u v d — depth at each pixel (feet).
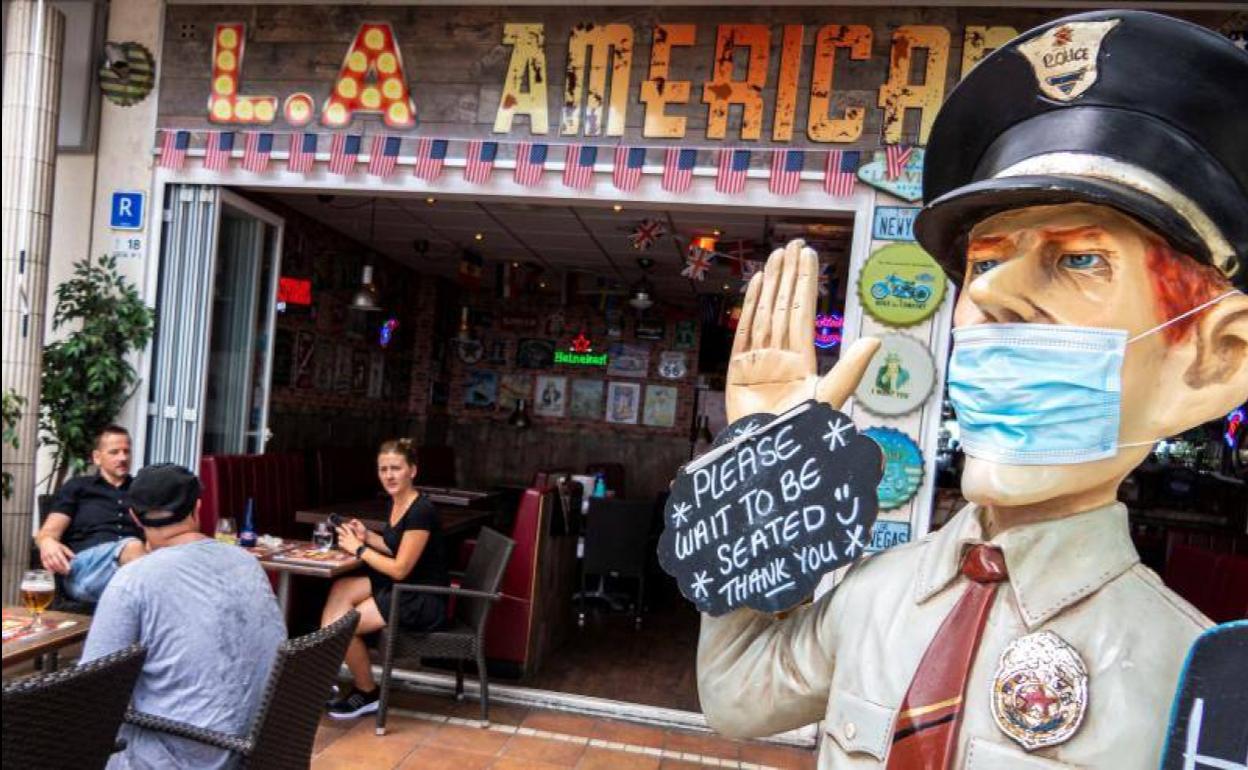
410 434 30.99
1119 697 2.61
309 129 13.56
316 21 13.56
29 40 12.62
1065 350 2.81
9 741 4.46
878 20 11.98
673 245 22.67
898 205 11.88
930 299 11.71
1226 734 2.41
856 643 3.28
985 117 3.26
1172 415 2.81
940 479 20.59
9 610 7.94
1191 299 2.80
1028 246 2.93
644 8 12.66
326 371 24.29
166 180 14.14
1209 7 11.10
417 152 13.15
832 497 3.59
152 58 14.06
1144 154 2.77
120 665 5.17
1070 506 2.94
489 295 33.30
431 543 11.76
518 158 12.88
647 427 32.09
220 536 11.71
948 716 2.84
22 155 12.65
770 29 12.27
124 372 14.11
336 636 6.61
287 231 21.08
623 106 12.66
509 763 10.25
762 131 12.28
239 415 16.17
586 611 18.85
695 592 3.89
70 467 14.20
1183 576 15.35
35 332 12.87
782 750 11.57
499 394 32.96
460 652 11.38
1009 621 2.87
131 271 14.29
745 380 4.04
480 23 13.10
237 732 6.15
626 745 11.25
